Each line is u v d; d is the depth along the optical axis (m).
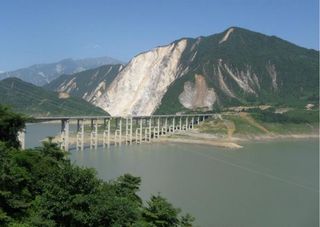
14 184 56.00
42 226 52.88
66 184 55.38
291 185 141.00
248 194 126.62
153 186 133.25
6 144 73.00
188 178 148.62
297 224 99.62
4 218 52.09
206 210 107.94
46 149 74.56
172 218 62.78
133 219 58.28
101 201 55.94
